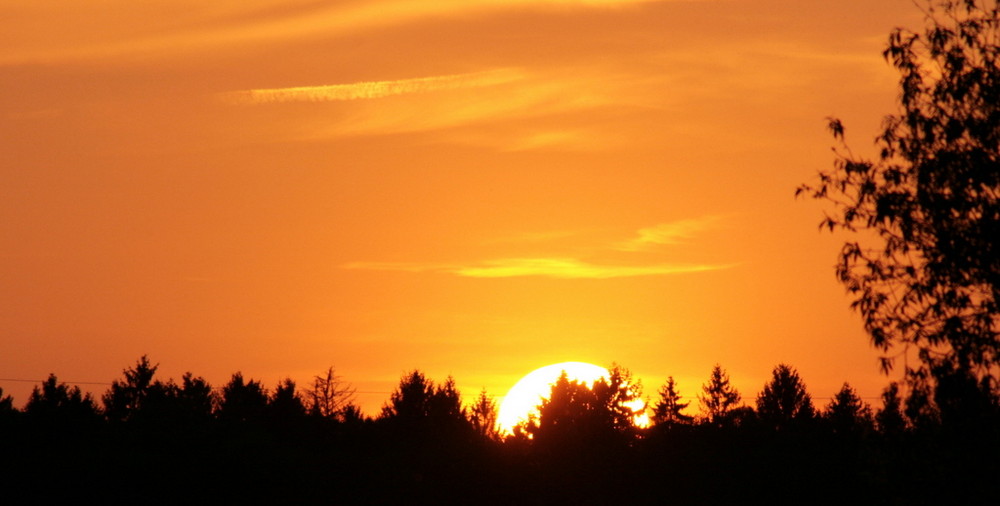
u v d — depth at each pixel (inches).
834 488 6806.1
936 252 3159.5
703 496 7637.8
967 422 3112.7
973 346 3075.8
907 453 3201.3
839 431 7258.9
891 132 3292.3
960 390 3107.8
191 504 7239.2
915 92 3262.8
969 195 3127.5
